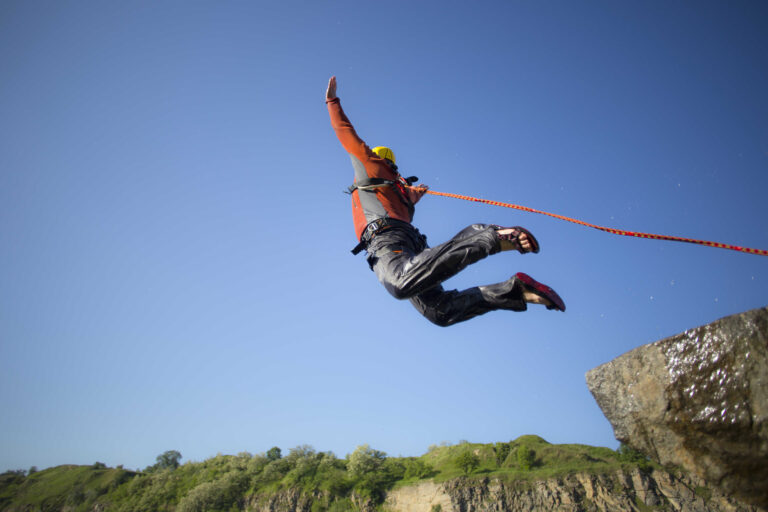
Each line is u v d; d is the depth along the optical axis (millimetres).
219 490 102688
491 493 80812
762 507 3416
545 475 80438
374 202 5305
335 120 5527
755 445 3377
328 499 93750
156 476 121750
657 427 3924
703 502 69312
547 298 4812
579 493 75750
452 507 79812
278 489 99625
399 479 99438
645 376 4027
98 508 113000
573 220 4598
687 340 3826
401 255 4812
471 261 4309
